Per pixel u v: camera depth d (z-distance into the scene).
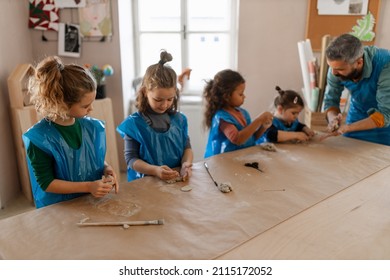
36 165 1.09
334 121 1.79
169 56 1.34
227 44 3.16
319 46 2.76
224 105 1.77
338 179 1.26
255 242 0.86
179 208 1.03
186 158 1.45
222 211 1.01
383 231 0.92
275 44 2.83
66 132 1.16
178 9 3.12
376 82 1.75
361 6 2.64
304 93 2.72
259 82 2.93
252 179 1.25
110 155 2.79
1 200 2.47
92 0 2.75
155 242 0.85
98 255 0.80
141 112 1.44
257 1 2.75
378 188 1.19
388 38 2.71
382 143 1.92
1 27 2.43
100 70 2.71
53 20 2.79
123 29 2.89
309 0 2.68
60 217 0.97
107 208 1.03
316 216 0.99
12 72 2.45
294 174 1.30
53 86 1.02
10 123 2.60
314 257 0.81
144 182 1.22
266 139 1.80
